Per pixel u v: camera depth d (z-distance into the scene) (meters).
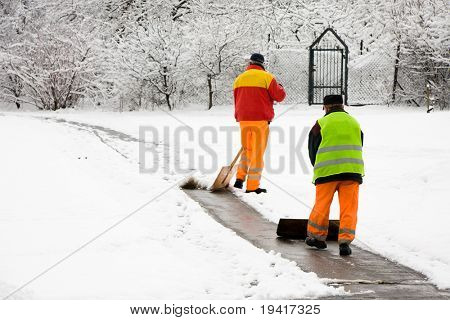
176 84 34.16
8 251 9.24
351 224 10.29
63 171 14.80
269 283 8.48
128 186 14.02
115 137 20.75
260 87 14.57
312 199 13.64
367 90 33.22
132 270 8.60
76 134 21.08
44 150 17.38
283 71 34.50
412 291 8.49
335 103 10.96
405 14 32.66
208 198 13.97
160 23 35.31
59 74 33.91
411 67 32.50
